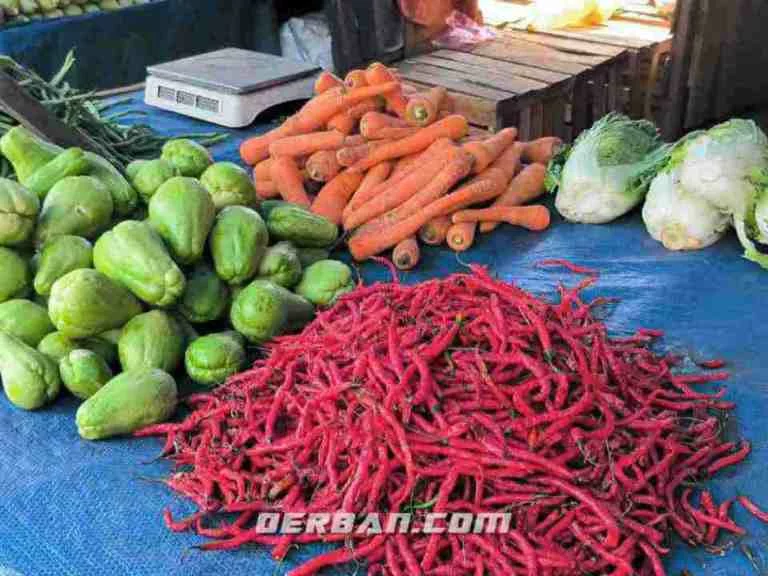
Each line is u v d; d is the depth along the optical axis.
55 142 2.33
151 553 1.32
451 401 1.34
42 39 4.09
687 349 1.84
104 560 1.32
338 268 1.92
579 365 1.38
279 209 2.04
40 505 1.42
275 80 3.19
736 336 1.88
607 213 2.39
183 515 1.39
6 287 1.72
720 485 1.41
